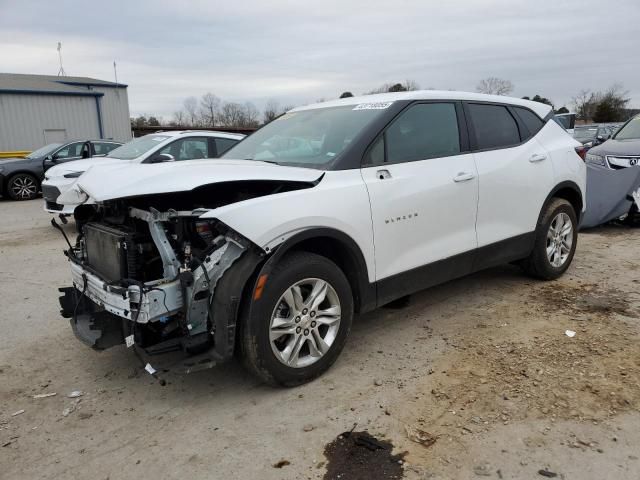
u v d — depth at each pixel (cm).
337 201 333
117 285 304
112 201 330
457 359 360
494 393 313
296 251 328
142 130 3516
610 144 828
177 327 309
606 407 293
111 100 3081
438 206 394
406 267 379
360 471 251
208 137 918
